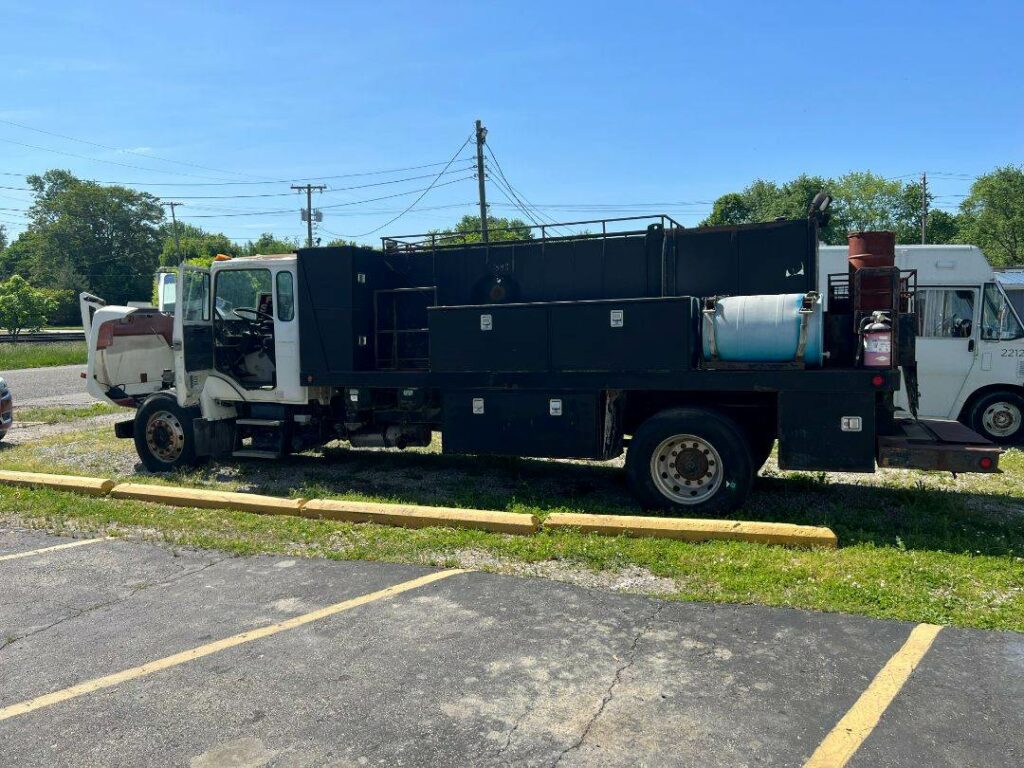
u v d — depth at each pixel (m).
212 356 9.37
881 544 5.93
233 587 5.44
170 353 10.70
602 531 6.32
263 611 4.98
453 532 6.47
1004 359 11.35
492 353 7.58
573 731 3.46
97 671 4.17
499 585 5.34
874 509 7.04
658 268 8.03
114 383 10.08
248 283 9.16
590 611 4.85
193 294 9.18
